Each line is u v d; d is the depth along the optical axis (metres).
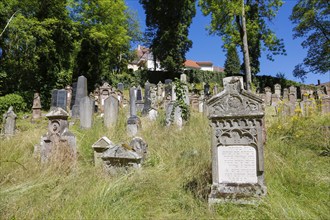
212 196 3.68
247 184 3.71
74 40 27.05
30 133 7.60
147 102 15.07
